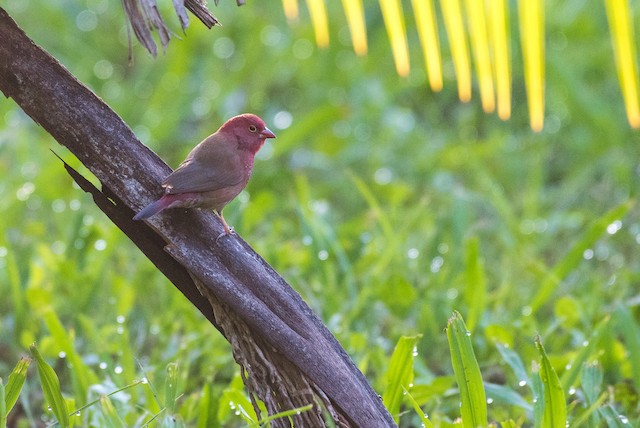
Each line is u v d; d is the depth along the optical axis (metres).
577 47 17.88
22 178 14.27
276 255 11.11
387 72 17.86
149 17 5.86
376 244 11.83
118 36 19.56
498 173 15.14
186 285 6.76
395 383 7.61
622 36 7.33
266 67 17.97
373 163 15.20
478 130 16.91
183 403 8.77
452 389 8.55
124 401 8.01
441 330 10.30
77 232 11.02
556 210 14.22
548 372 6.75
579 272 11.97
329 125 16.44
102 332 9.75
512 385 9.23
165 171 6.59
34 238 12.54
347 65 17.86
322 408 6.47
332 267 10.77
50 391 6.83
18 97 6.45
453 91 17.64
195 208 6.56
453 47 7.19
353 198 14.48
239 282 6.47
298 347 6.42
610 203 14.03
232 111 17.03
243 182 7.70
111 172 6.52
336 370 6.49
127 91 17.67
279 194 14.83
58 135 6.49
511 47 17.56
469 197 13.67
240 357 6.54
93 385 8.21
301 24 18.78
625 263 12.39
